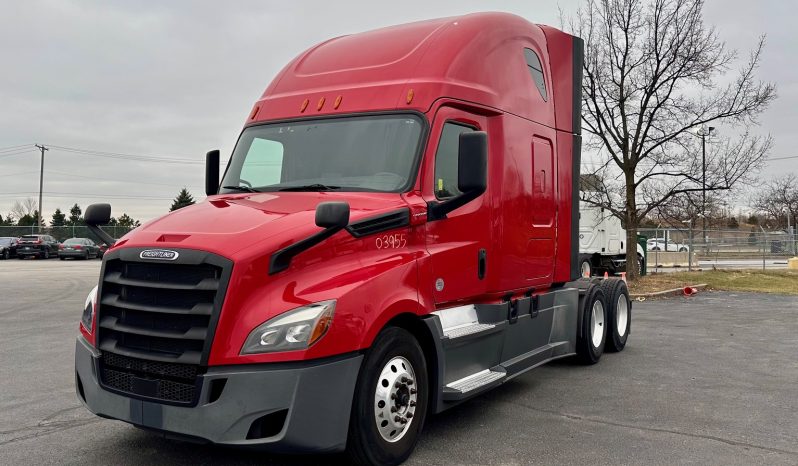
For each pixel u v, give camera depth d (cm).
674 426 574
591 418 600
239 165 596
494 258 612
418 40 598
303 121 582
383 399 458
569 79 802
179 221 467
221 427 398
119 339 441
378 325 446
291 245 424
